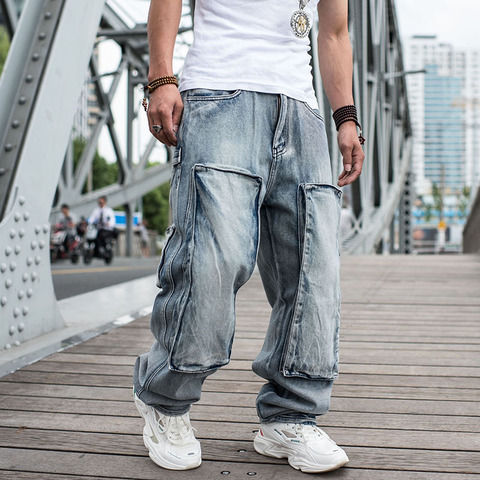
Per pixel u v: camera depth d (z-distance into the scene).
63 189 17.12
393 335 3.31
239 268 1.39
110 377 2.40
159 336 1.47
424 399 2.14
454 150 137.38
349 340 3.18
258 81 1.44
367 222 15.30
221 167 1.38
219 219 1.37
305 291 1.49
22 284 3.01
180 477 1.48
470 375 2.47
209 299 1.38
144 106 1.42
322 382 1.53
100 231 12.16
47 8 3.37
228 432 1.80
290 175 1.47
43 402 2.08
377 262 8.32
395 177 21.39
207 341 1.40
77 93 3.39
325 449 1.51
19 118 3.18
